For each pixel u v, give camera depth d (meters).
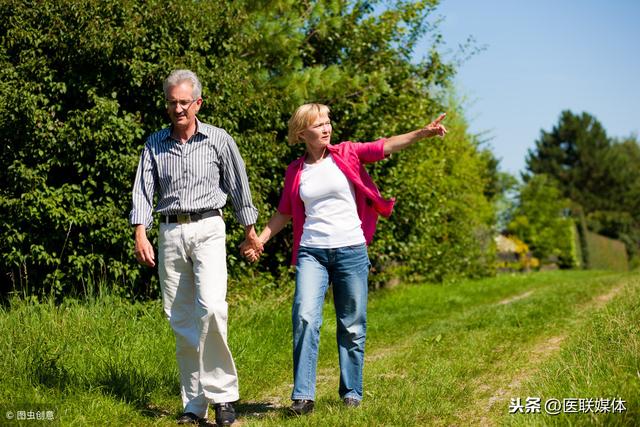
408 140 5.86
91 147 10.41
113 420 5.57
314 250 5.91
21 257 10.12
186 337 5.67
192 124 5.64
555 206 42.84
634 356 6.06
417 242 18.67
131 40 10.53
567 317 11.05
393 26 16.72
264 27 13.75
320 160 6.05
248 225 5.91
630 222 70.38
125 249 10.54
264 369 7.93
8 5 10.26
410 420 5.34
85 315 8.59
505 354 8.29
